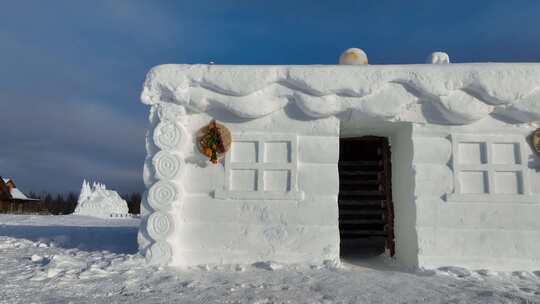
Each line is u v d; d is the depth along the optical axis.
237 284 5.49
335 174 7.10
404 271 6.93
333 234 6.94
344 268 6.67
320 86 6.99
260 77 7.10
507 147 7.11
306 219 6.99
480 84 6.85
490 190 6.95
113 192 33.03
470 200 6.90
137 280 5.65
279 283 5.57
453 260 6.76
